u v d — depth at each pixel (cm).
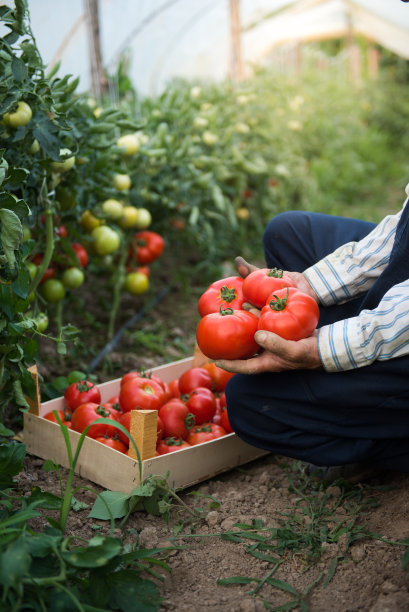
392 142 1229
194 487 221
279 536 189
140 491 194
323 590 171
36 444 230
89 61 480
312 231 247
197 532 195
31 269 256
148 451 204
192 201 427
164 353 346
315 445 199
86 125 274
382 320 177
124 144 324
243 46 848
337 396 185
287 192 615
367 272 217
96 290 430
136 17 572
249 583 173
